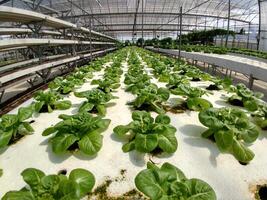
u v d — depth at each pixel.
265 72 4.34
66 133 2.22
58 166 2.01
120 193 1.69
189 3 27.52
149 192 1.36
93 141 2.10
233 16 32.28
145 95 3.26
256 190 1.71
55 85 4.46
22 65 6.71
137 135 2.12
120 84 5.05
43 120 2.99
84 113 2.47
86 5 26.36
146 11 30.11
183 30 39.38
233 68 5.95
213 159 2.07
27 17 6.11
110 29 40.84
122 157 2.11
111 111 3.28
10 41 4.50
